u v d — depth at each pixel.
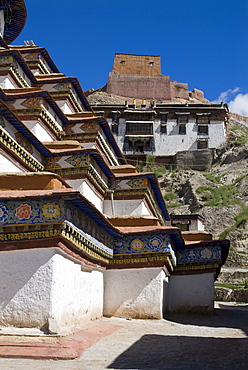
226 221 45.62
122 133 63.41
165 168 61.69
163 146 63.72
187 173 58.97
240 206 47.78
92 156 13.81
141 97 83.00
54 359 6.75
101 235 10.88
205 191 52.91
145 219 12.97
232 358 7.00
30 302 8.05
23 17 19.33
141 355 7.25
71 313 9.00
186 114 64.88
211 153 61.81
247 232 41.53
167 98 83.19
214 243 14.73
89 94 89.44
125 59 86.38
